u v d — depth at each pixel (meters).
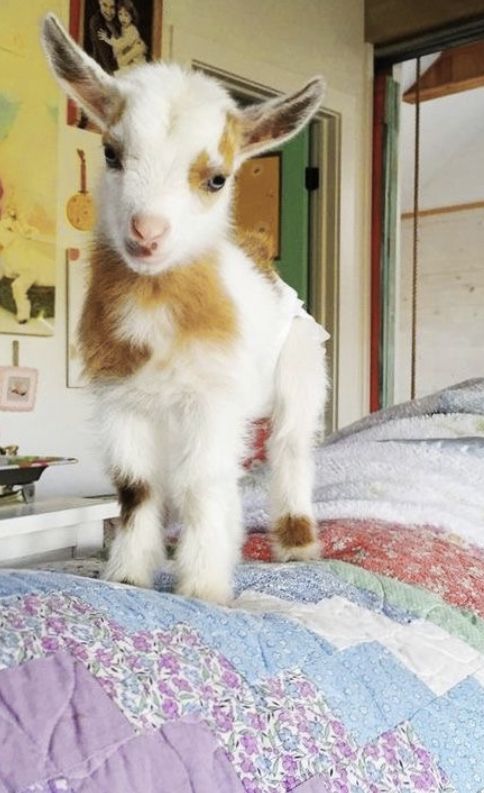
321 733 0.68
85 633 0.65
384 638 0.86
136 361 0.88
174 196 0.82
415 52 3.18
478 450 1.47
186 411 0.91
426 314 3.91
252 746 0.63
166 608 0.75
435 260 3.91
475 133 3.68
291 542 1.15
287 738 0.65
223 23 2.62
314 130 3.10
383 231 3.24
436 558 1.12
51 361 2.18
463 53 3.27
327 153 3.08
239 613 0.80
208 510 0.92
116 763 0.55
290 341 1.18
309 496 1.20
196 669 0.67
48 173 2.14
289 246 3.12
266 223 3.15
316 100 1.01
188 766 0.58
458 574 1.09
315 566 1.04
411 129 3.58
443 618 0.95
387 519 1.29
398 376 3.60
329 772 0.65
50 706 0.57
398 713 0.76
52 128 2.14
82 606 0.70
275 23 2.80
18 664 0.59
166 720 0.60
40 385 2.16
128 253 0.82
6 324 2.07
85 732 0.56
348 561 1.10
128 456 0.94
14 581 0.74
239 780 0.60
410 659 0.84
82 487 2.26
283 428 1.19
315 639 0.80
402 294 3.91
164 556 1.00
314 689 0.72
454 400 1.63
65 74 0.91
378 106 3.25
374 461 1.47
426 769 0.72
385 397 3.24
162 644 0.68
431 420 1.56
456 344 3.89
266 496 1.34
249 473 1.44
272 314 1.04
